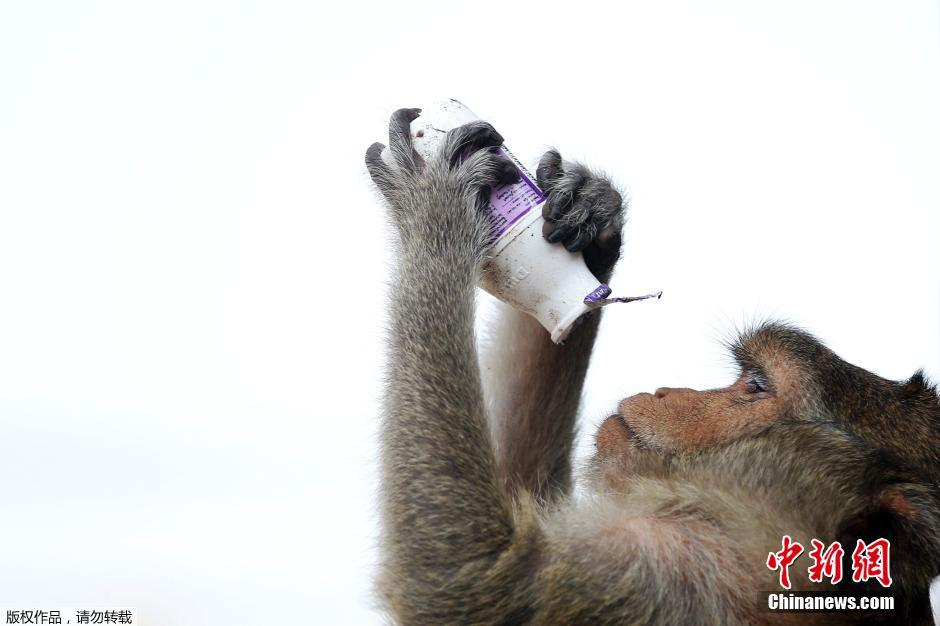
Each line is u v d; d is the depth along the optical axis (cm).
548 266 449
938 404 479
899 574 423
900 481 436
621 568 429
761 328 498
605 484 480
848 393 472
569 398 550
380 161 499
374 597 465
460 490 428
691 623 429
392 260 488
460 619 421
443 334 452
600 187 480
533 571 422
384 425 455
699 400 481
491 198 462
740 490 455
